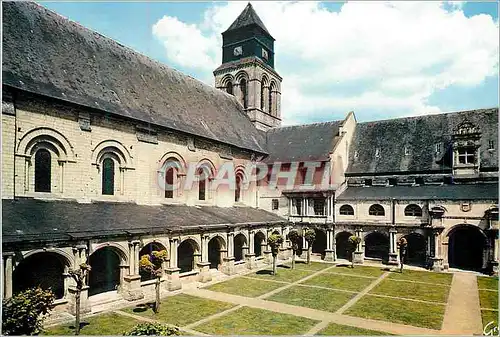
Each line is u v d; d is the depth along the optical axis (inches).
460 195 1419.8
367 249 1676.9
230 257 1258.6
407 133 1818.4
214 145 1499.8
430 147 1707.7
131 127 1156.5
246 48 2107.5
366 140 1904.5
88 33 1229.7
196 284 1099.3
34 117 910.4
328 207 1628.9
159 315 817.5
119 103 1135.6
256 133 1962.4
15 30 971.9
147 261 821.2
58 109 962.1
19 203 850.1
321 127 1937.7
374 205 1561.3
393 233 1493.6
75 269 780.6
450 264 1503.4
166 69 1542.8
